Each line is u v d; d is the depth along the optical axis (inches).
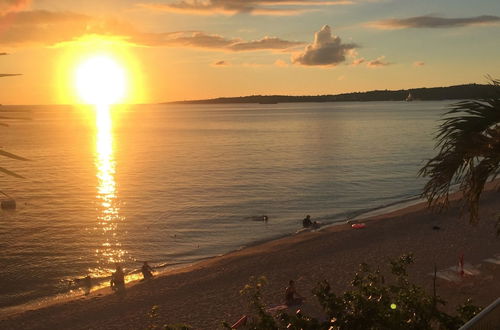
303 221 1509.6
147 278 1051.9
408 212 1517.0
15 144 4421.8
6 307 927.7
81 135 5654.5
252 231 1478.8
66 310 879.1
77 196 2034.9
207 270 1069.8
